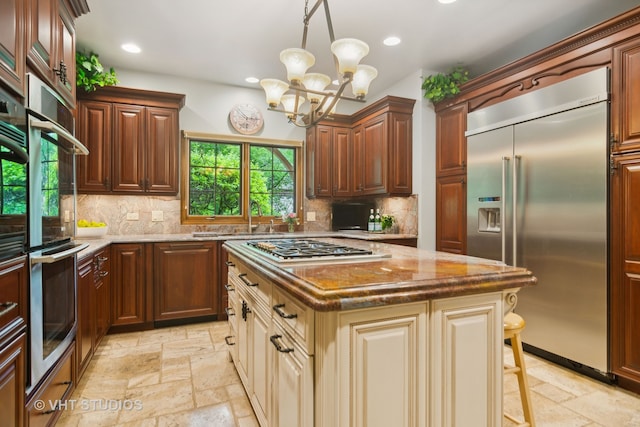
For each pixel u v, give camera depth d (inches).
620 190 82.0
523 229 102.7
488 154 115.0
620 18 81.0
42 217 57.6
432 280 44.9
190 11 101.9
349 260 60.2
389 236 140.2
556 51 96.7
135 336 118.0
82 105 126.1
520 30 113.4
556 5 99.3
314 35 116.4
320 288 40.0
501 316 50.3
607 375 84.8
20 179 50.6
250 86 161.8
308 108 175.5
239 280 82.4
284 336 51.6
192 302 130.6
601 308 84.9
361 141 163.2
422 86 141.2
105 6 99.1
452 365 46.6
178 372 91.4
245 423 69.6
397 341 43.2
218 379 87.7
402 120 145.9
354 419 40.6
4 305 44.7
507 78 111.4
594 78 85.7
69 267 70.6
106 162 129.3
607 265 83.7
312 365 43.1
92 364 95.8
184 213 152.2
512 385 85.7
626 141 80.7
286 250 69.6
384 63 138.5
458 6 99.8
